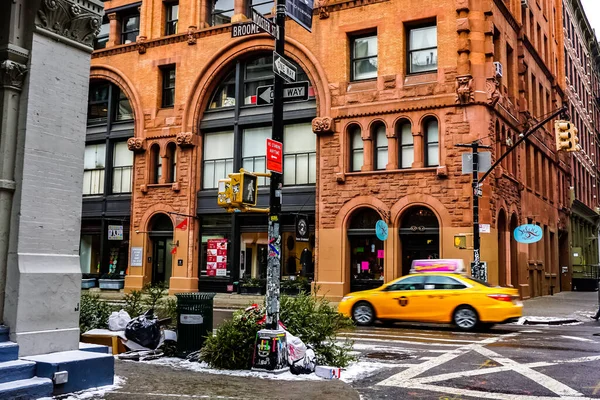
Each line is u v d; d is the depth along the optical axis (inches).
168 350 426.3
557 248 1590.8
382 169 1040.2
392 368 408.2
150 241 1288.1
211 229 1224.8
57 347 311.7
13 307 296.4
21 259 301.4
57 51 329.4
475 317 644.7
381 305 693.9
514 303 647.8
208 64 1234.0
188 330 414.3
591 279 1726.1
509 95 1177.4
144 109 1309.1
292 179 1134.4
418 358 451.2
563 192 1723.7
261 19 387.5
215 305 1007.6
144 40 1320.1
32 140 312.2
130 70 1342.3
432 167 978.1
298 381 342.0
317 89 1098.7
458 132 962.1
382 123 1039.0
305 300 446.3
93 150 1416.1
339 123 1066.1
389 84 1027.3
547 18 1603.1
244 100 1218.6
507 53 1184.2
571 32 1982.0
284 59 401.1
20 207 304.2
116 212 1344.7
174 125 1262.3
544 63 1448.1
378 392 335.0
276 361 364.5
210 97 1266.0
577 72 2048.5
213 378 343.3
